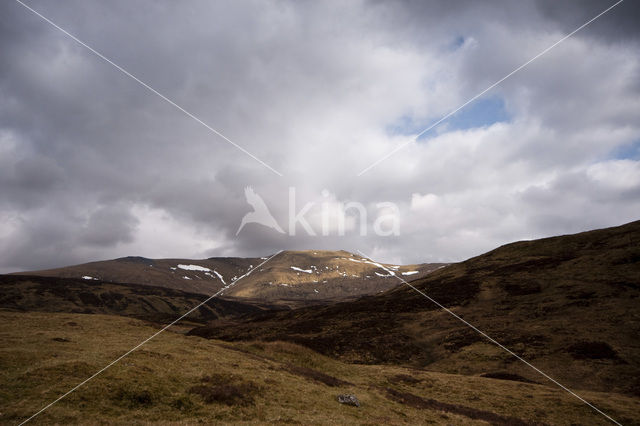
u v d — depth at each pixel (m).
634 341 57.50
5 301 178.75
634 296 72.69
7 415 17.09
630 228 113.25
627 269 85.38
